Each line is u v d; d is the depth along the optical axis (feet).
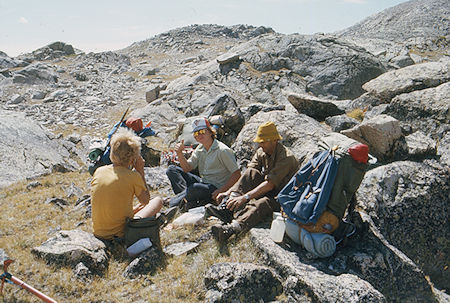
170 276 14.02
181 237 16.42
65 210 20.80
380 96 29.68
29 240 16.28
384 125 21.34
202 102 48.57
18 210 20.33
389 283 14.43
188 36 142.51
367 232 16.05
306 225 14.67
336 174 14.56
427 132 23.79
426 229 19.11
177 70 95.20
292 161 17.10
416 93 25.75
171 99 54.75
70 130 50.88
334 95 60.80
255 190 16.98
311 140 23.48
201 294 13.23
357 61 63.21
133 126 26.84
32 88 71.51
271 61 64.64
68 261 13.99
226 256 15.17
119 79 83.87
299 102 30.71
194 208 18.40
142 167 17.69
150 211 16.48
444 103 24.20
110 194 15.02
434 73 28.68
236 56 64.54
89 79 82.43
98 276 13.84
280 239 15.11
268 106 32.89
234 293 12.87
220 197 18.16
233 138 29.96
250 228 16.40
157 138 38.65
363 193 19.03
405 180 19.85
